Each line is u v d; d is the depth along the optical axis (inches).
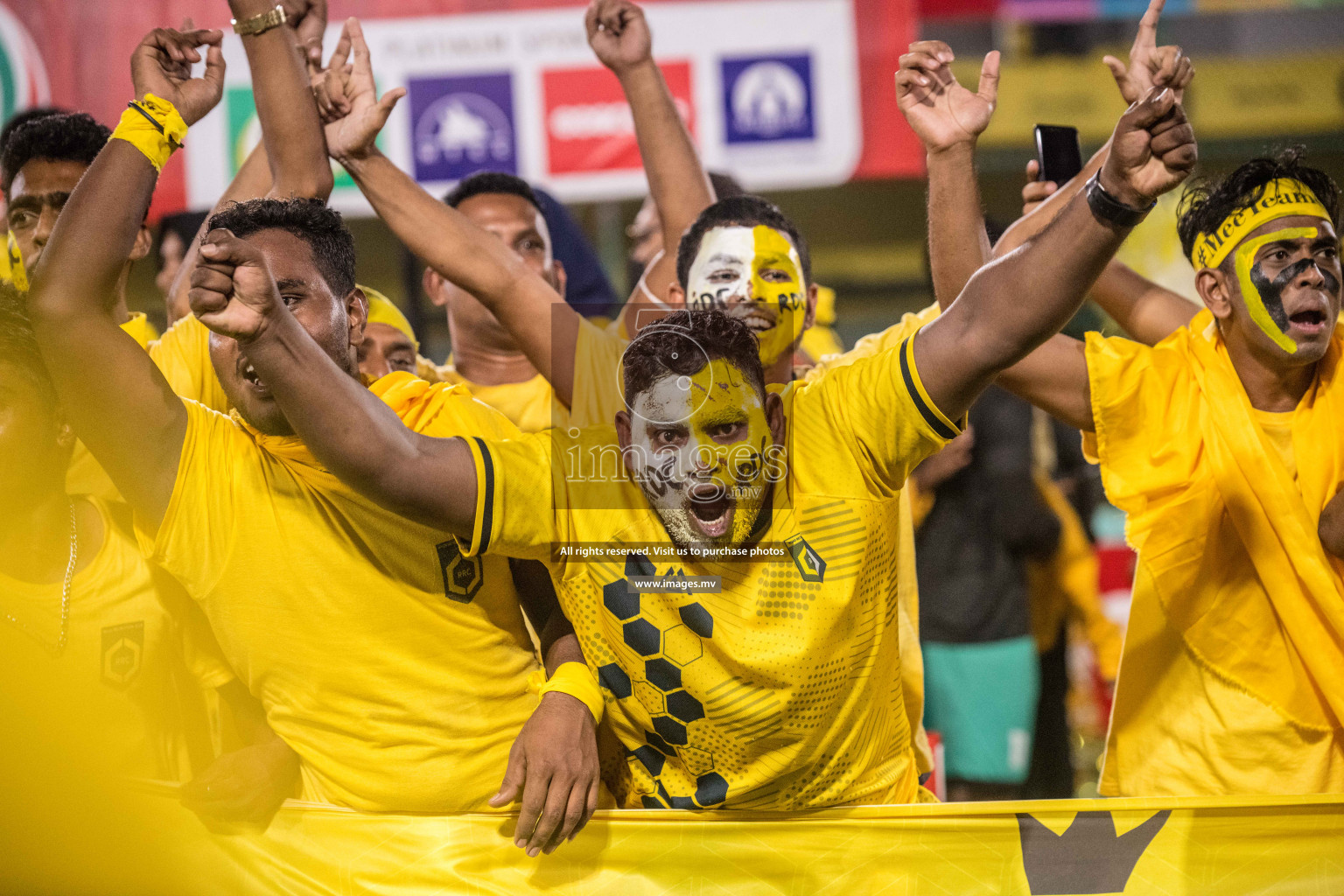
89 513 160.7
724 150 440.5
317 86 178.5
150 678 160.2
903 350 135.0
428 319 420.5
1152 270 394.3
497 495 133.8
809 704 141.0
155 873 153.6
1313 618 158.9
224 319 114.7
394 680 147.4
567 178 438.9
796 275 188.7
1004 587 291.4
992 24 476.4
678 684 141.6
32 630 154.6
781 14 436.1
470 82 436.8
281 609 144.9
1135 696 171.0
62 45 427.5
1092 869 151.6
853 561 139.9
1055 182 185.0
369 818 151.9
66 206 134.3
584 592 142.8
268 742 154.8
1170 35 481.7
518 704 155.1
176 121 139.9
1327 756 161.6
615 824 150.8
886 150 438.9
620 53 215.8
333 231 145.7
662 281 216.7
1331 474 161.3
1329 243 162.9
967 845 151.1
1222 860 152.9
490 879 151.6
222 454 144.6
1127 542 167.9
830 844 150.3
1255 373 167.6
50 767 153.1
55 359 133.7
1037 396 169.5
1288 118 483.2
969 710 292.5
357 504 143.9
